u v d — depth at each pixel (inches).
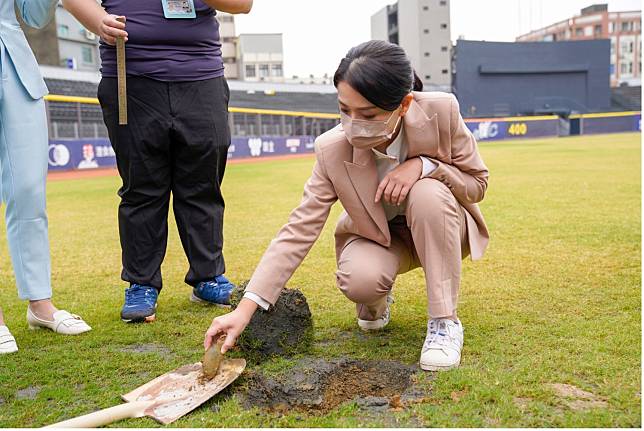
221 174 115.3
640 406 64.0
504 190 303.0
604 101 1879.9
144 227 108.3
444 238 78.7
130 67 105.0
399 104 69.8
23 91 96.8
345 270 83.3
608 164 478.3
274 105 1533.0
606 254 145.9
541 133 1621.6
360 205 80.5
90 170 730.8
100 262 160.7
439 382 71.3
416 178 79.0
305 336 84.7
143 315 103.8
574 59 1833.2
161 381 74.1
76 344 93.2
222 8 105.9
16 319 110.7
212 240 113.9
